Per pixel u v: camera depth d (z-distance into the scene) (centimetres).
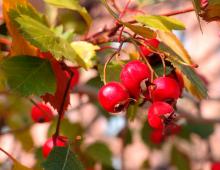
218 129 85
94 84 47
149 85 34
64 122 52
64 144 37
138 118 61
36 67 36
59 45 36
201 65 93
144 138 62
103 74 36
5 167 56
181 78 36
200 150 73
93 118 79
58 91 37
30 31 35
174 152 63
